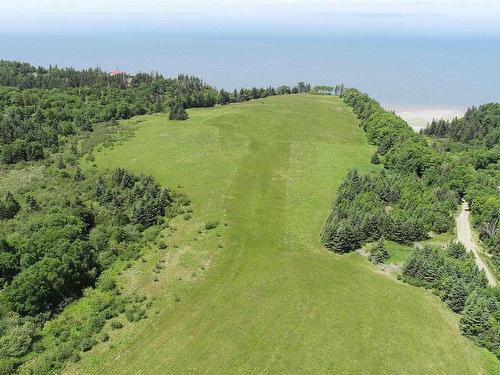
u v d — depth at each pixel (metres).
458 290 72.19
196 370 59.97
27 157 132.38
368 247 91.12
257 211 102.88
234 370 59.69
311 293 75.12
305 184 118.75
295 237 93.12
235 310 71.31
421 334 66.88
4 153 130.00
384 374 59.38
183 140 146.12
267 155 136.50
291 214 102.69
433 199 109.19
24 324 66.81
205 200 107.38
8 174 122.88
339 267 83.38
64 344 65.25
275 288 76.38
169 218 100.12
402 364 61.16
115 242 90.25
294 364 60.56
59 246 79.25
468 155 159.62
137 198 103.62
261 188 114.56
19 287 69.69
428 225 100.56
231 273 80.88
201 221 98.25
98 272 81.88
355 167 133.25
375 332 66.69
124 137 150.88
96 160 132.50
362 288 77.06
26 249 78.00
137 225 95.81
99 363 61.88
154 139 148.50
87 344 64.38
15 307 69.31
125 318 71.00
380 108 195.00
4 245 78.81
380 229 93.31
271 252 87.38
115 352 63.88
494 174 145.62
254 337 65.44
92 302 74.62
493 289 76.38
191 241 91.06
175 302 74.12
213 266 83.06
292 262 84.19
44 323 69.69
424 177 124.75
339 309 71.38
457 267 80.00
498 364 62.34
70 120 169.00
